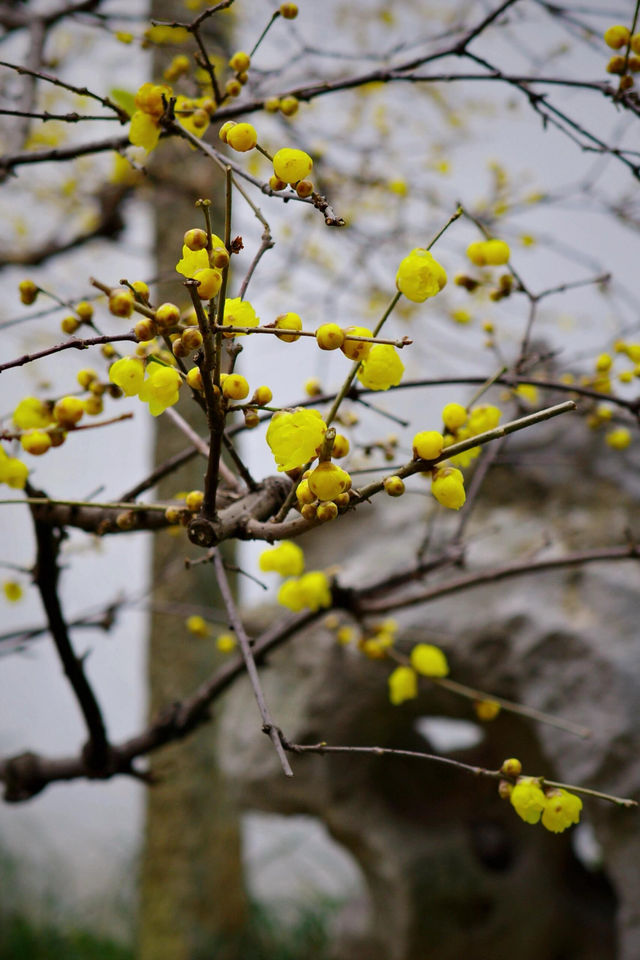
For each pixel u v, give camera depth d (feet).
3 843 10.24
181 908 7.29
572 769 4.72
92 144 2.90
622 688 4.64
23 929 8.46
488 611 5.04
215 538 2.07
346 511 1.98
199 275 1.91
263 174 4.99
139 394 2.00
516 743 5.69
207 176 6.10
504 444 3.28
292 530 2.03
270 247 2.12
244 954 7.64
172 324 1.93
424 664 3.12
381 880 5.91
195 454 2.53
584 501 5.40
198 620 3.44
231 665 3.08
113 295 1.93
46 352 2.02
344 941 6.57
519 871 6.04
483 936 5.86
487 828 6.24
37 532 2.54
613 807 4.59
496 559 5.18
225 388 1.99
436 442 1.95
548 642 4.86
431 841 5.88
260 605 6.07
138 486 2.52
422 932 5.76
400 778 6.17
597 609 4.86
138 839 9.76
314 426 1.93
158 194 6.03
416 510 5.97
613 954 5.98
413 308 5.09
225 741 6.00
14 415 2.23
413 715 5.74
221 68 3.72
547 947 6.09
